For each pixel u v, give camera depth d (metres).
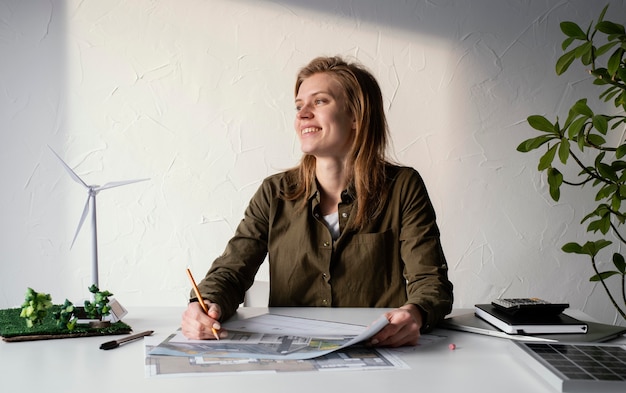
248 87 2.43
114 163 2.41
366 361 0.96
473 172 2.47
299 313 1.38
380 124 1.60
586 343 1.03
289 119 2.43
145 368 0.91
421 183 1.59
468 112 2.47
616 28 1.96
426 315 1.17
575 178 2.48
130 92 2.40
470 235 2.48
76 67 2.39
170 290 2.44
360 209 1.53
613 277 2.49
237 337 1.10
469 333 1.19
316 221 1.57
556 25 2.47
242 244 1.58
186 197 2.43
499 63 2.46
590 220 2.48
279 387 0.83
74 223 2.40
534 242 2.49
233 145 2.43
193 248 2.44
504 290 2.49
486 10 2.46
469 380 0.87
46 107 2.38
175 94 2.41
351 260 1.54
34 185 2.39
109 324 1.17
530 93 2.47
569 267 2.50
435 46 2.45
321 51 2.44
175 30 2.41
